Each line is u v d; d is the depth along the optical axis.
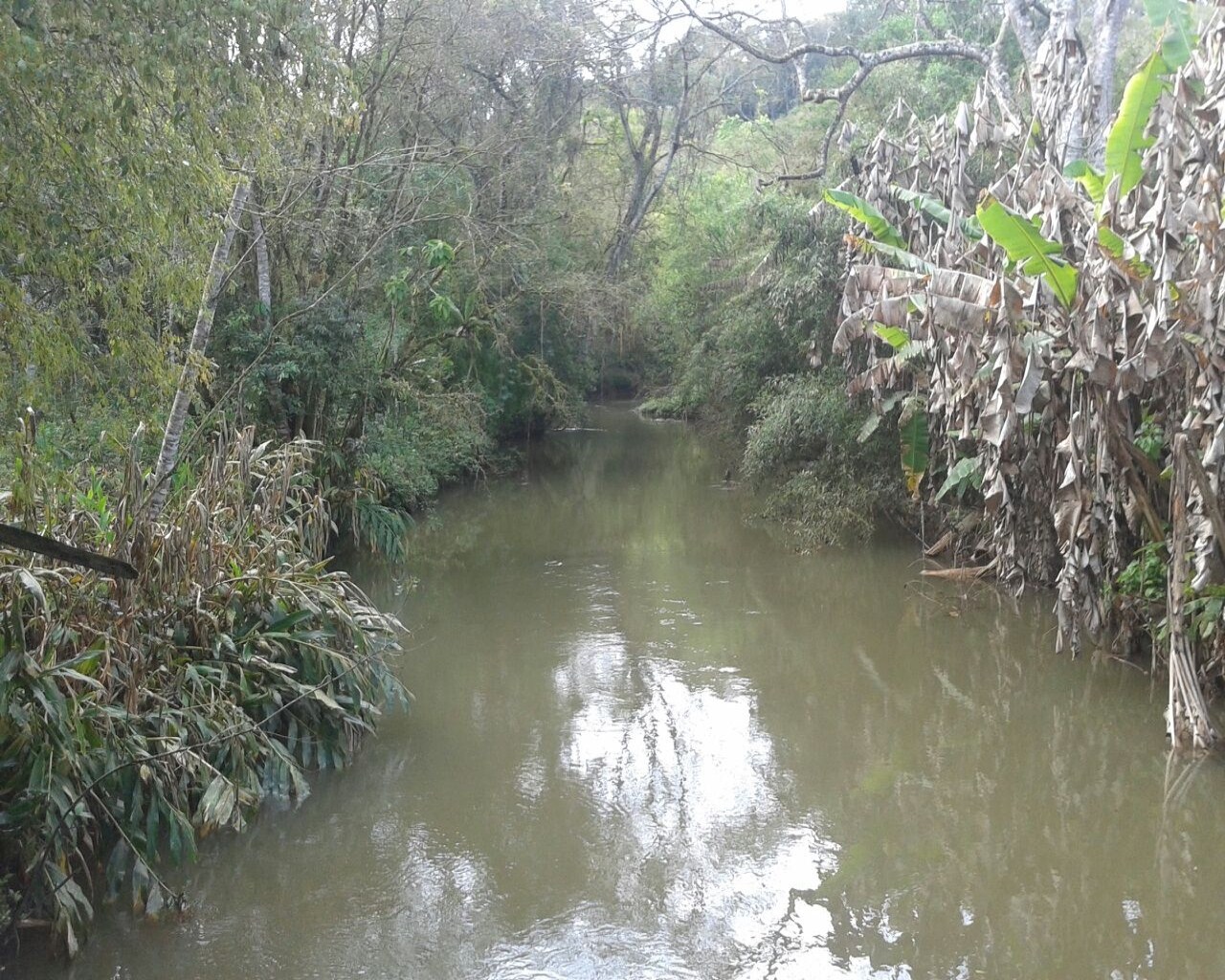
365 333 14.99
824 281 15.05
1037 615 11.30
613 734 8.32
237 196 8.16
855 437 14.73
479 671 9.85
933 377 10.96
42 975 5.02
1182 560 7.52
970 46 15.59
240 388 12.37
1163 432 8.80
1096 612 9.08
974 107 11.91
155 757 5.63
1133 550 9.31
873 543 14.95
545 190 24.88
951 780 7.52
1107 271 7.96
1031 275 8.65
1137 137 8.06
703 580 13.34
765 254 18.59
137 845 5.64
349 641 7.85
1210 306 7.31
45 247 5.77
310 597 7.60
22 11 5.21
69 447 8.91
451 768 7.61
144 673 6.21
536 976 5.18
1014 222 8.25
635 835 6.65
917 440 12.58
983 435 9.80
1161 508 8.95
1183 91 7.61
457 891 5.96
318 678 7.40
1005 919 5.75
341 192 15.32
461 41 18.70
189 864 6.12
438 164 17.84
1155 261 7.64
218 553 7.23
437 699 9.08
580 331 27.88
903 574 13.35
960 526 13.16
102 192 5.87
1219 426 7.24
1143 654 9.70
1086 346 8.19
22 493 6.16
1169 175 7.53
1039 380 8.56
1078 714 8.67
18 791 5.23
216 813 6.00
